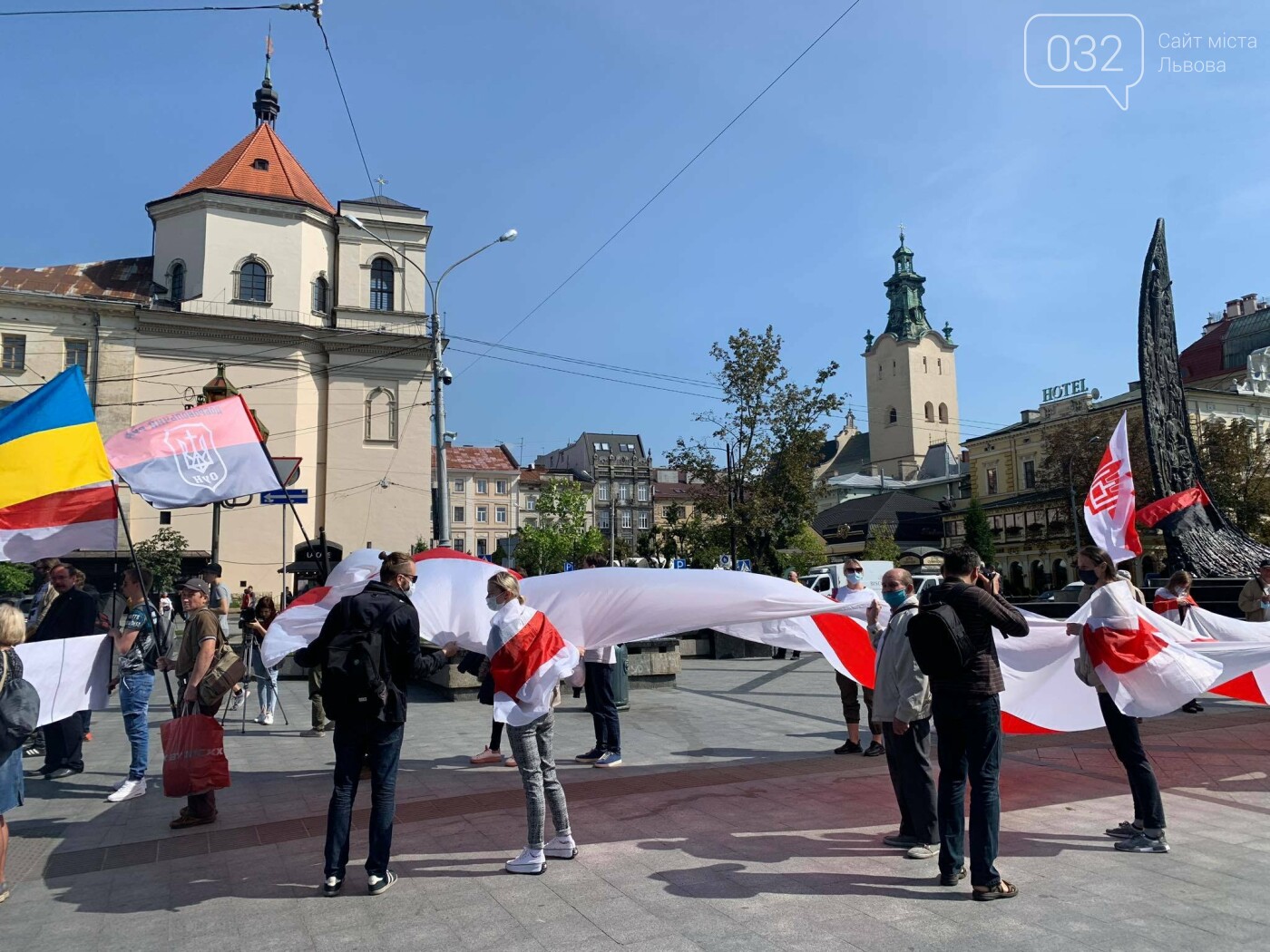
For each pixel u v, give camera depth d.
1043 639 7.30
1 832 5.07
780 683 15.21
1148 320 19.58
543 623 5.57
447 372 20.27
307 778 8.31
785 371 28.44
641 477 102.38
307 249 42.84
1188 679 5.58
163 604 11.76
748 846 5.78
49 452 6.96
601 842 5.92
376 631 5.07
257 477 8.16
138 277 43.00
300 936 4.44
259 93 47.75
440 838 6.12
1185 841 5.72
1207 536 19.23
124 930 4.57
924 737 5.62
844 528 71.62
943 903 4.71
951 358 100.19
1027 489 59.75
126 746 10.27
